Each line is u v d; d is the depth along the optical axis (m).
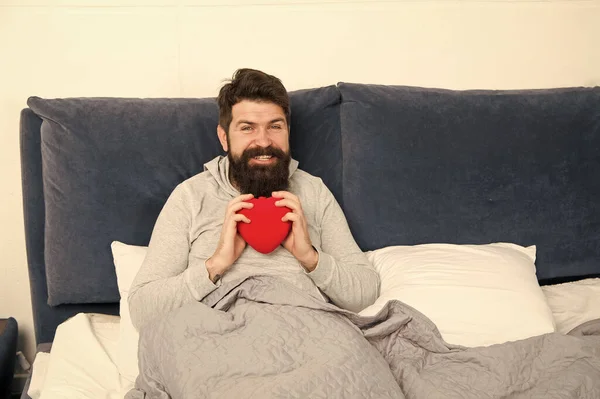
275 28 2.33
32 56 2.24
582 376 1.48
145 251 1.96
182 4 2.27
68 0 2.22
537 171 2.16
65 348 1.83
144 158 2.02
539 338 1.61
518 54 2.48
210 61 2.32
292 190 1.97
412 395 1.49
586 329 1.75
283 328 1.57
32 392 1.79
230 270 1.80
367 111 2.12
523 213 2.15
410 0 2.38
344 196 2.13
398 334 1.71
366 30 2.38
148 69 2.30
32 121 2.06
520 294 1.80
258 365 1.47
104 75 2.28
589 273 2.19
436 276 1.84
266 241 1.75
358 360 1.48
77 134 1.99
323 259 1.79
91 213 1.99
